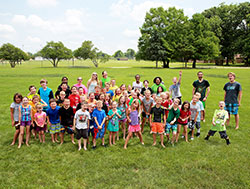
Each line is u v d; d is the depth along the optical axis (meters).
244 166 4.83
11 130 7.52
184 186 4.12
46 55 62.97
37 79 25.17
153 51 52.06
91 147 6.06
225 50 58.00
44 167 4.86
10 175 4.54
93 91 8.12
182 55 48.81
